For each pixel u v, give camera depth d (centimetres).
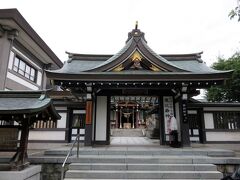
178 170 722
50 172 765
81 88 1137
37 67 1859
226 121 1330
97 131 1165
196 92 1176
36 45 1612
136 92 1209
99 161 773
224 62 2036
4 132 682
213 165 734
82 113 1338
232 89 1897
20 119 666
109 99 1207
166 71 1132
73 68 1259
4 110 599
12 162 638
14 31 1380
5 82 1328
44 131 1304
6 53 1353
